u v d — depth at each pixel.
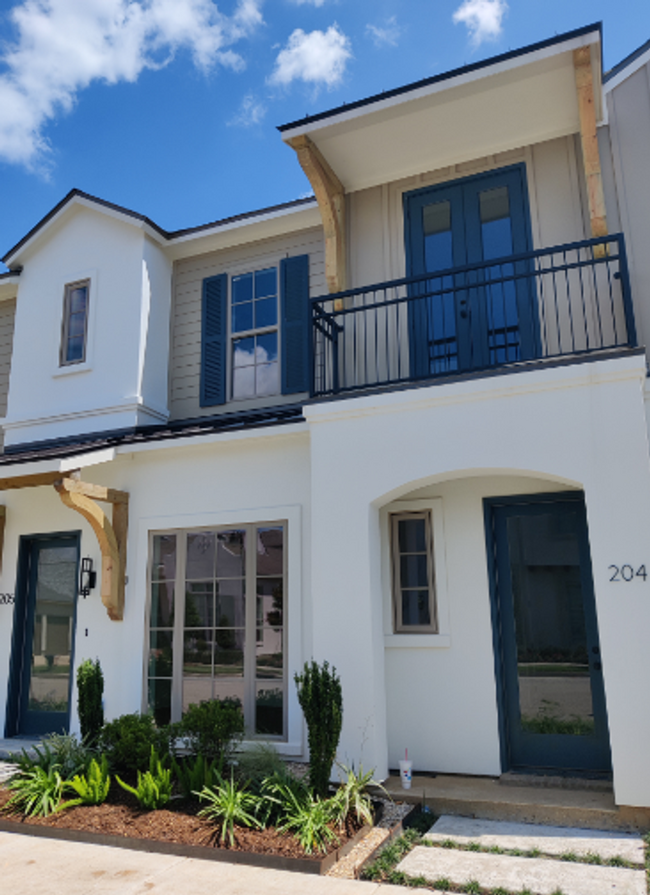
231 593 6.39
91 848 4.02
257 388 7.80
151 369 8.09
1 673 7.41
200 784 4.68
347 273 7.15
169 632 6.58
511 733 5.43
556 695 5.37
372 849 3.90
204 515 6.61
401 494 5.52
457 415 5.11
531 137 6.49
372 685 5.05
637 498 4.43
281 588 6.19
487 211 6.70
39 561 7.66
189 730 5.36
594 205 5.63
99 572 7.07
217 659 6.30
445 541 5.80
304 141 6.38
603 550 4.45
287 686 5.90
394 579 5.96
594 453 4.62
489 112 6.14
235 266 8.22
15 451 8.45
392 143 6.57
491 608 5.55
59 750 5.40
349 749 5.03
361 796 4.53
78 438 8.03
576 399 4.74
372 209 7.19
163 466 6.93
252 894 3.29
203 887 3.39
